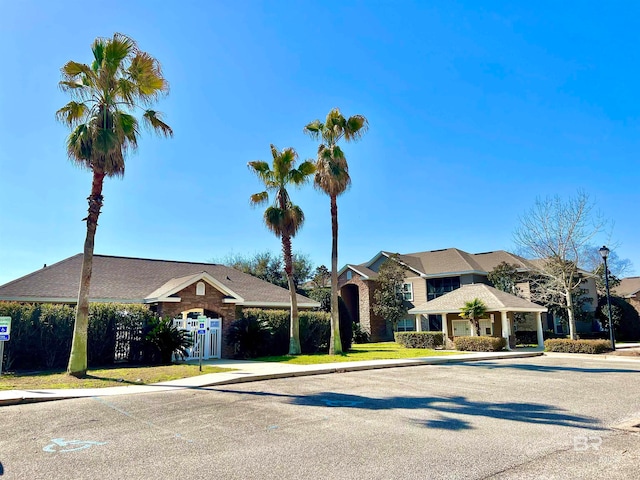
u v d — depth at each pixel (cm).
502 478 534
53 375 1434
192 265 2817
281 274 4991
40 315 1658
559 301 3144
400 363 1811
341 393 1145
